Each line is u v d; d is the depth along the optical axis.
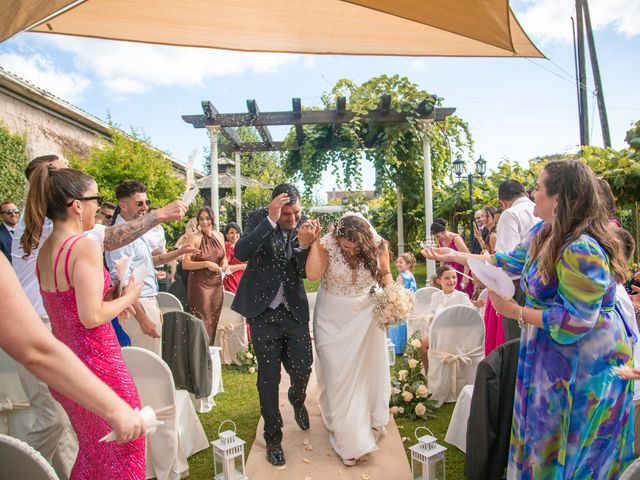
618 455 2.01
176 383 3.47
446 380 4.02
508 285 2.08
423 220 11.63
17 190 9.19
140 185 3.69
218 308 5.39
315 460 3.16
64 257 1.82
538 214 2.18
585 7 11.12
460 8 2.06
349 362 3.14
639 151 6.72
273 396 3.17
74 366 1.05
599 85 11.16
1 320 0.99
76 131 11.82
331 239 3.24
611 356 1.97
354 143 8.30
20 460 1.47
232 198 11.05
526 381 2.15
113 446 1.82
